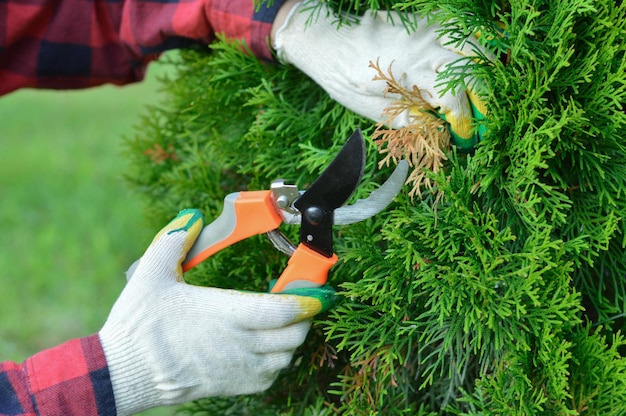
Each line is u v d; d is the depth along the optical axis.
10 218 3.91
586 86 1.06
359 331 1.22
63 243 3.70
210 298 1.12
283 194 1.09
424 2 1.08
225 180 1.49
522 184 1.09
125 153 1.72
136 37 1.43
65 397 1.11
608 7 1.06
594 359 1.11
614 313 1.26
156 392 1.14
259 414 1.39
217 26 1.32
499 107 1.03
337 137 1.25
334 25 1.22
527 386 1.09
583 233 1.12
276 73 1.34
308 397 1.36
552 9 1.04
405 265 1.11
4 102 5.71
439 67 1.12
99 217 3.93
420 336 1.19
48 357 1.13
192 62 1.53
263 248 1.31
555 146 1.10
